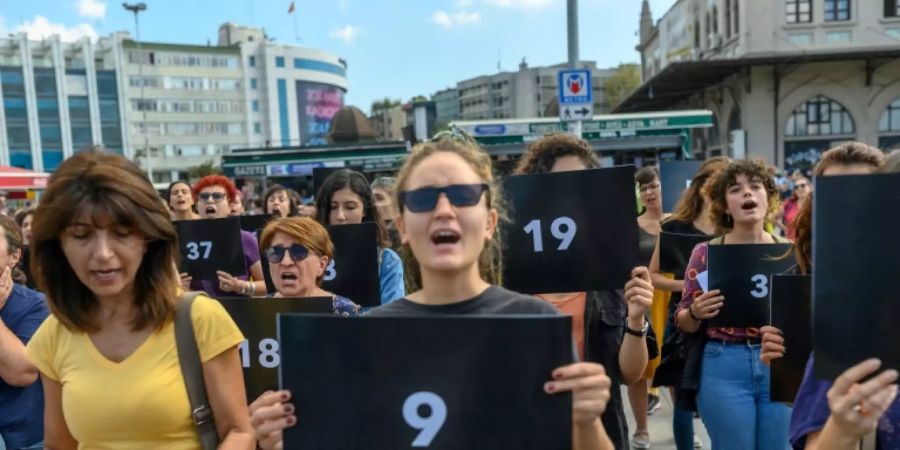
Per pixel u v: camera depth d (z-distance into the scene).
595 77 107.69
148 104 92.56
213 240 4.59
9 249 2.96
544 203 2.73
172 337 2.05
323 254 3.45
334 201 4.20
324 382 1.77
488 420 1.70
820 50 27.27
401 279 3.98
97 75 86.31
